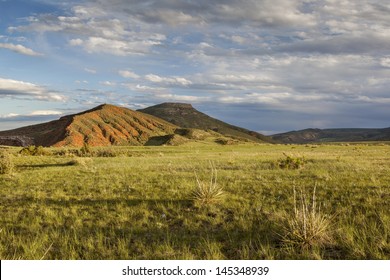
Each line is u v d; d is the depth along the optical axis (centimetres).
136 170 2192
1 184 1775
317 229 815
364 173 1714
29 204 1279
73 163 2866
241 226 941
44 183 1733
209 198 1188
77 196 1379
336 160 2802
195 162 2881
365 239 780
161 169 2239
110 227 972
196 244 836
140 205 1185
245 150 6106
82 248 841
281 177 1692
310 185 1421
